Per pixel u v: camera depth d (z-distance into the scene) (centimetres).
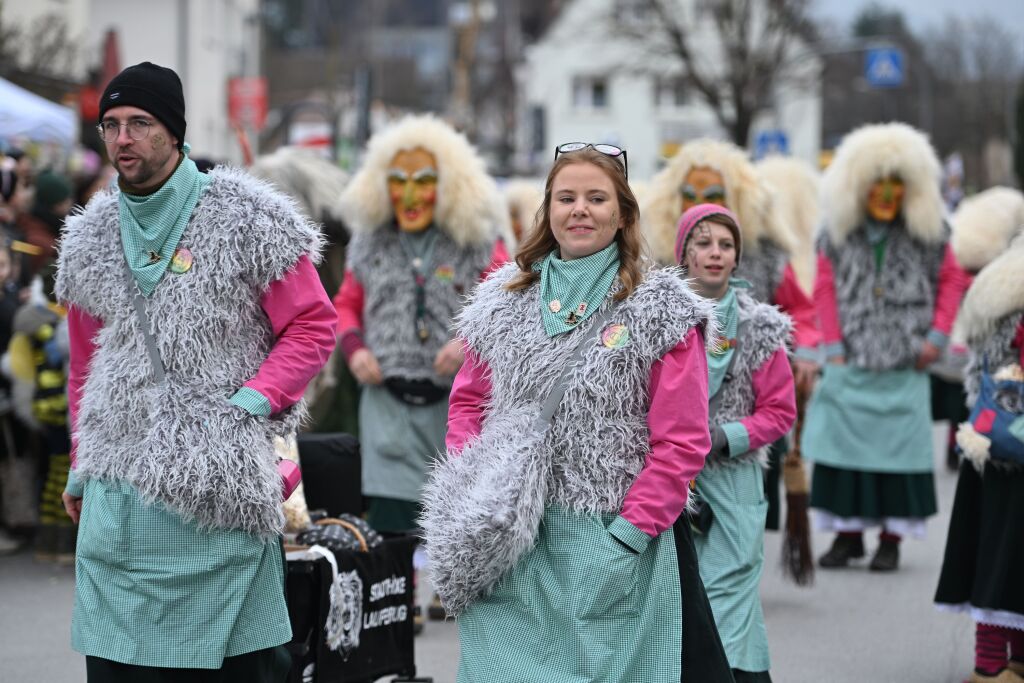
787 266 833
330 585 569
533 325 436
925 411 967
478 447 436
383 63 6631
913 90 6650
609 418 427
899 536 973
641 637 426
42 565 947
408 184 795
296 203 491
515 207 1280
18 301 962
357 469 682
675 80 4522
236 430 448
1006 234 1170
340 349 905
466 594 428
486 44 7300
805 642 776
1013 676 656
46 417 922
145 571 445
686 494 427
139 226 458
